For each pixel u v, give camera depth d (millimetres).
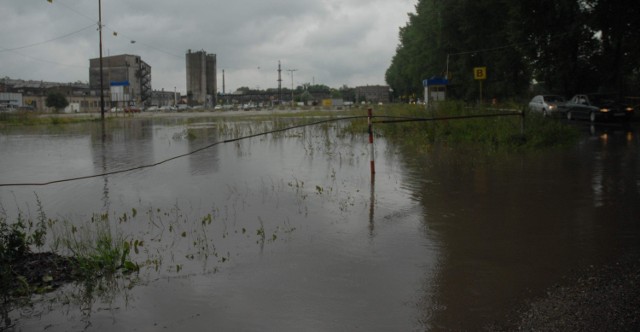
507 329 3938
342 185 10273
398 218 7492
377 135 22469
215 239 6586
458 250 5926
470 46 48125
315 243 6320
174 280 5152
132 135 26438
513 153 15008
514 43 36406
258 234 6734
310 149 17438
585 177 10672
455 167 12461
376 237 6527
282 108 103000
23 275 5340
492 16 44750
